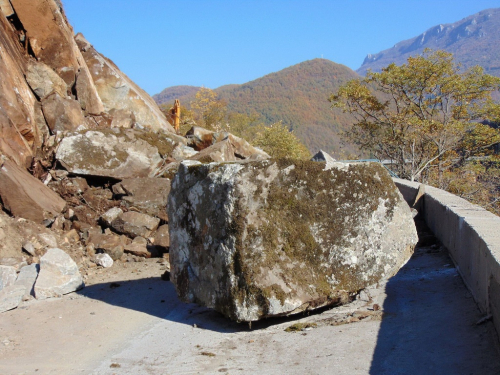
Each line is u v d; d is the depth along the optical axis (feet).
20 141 33.94
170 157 37.47
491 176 79.00
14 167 30.09
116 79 50.55
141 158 34.73
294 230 15.55
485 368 11.05
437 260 22.66
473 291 16.08
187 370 13.11
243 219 15.12
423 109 89.35
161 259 28.63
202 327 16.69
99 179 34.27
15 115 34.45
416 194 31.35
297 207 15.70
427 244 26.53
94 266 27.14
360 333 14.39
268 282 14.99
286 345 14.16
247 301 14.99
